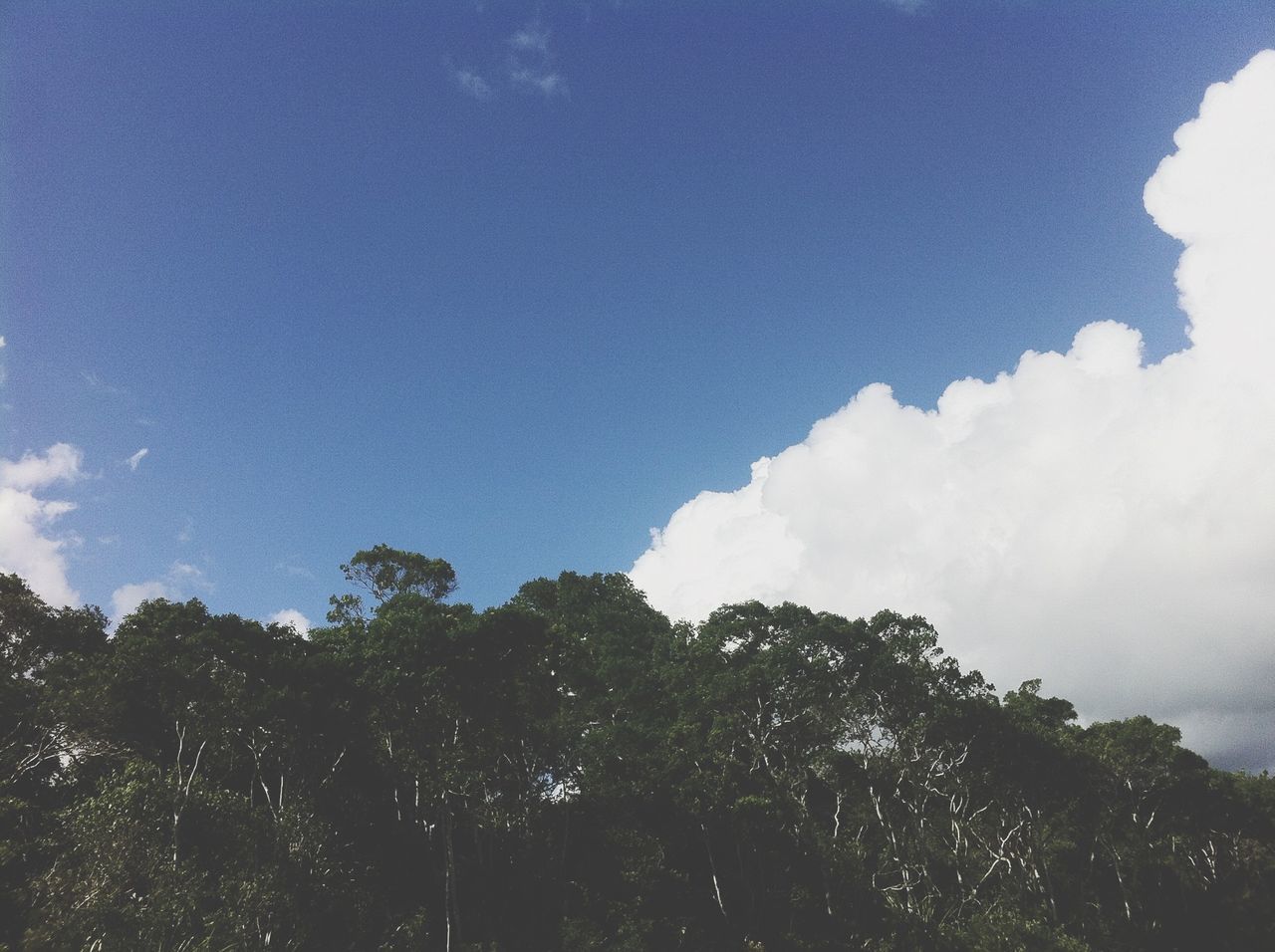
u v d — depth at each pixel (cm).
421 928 3130
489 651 3316
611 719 4991
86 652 3584
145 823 2573
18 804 2811
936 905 4519
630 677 5184
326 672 3177
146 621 3284
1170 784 5056
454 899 3269
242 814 2895
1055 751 4766
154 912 2350
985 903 4556
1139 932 4722
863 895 4294
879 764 4841
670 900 4016
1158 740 5078
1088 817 5000
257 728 3123
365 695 3219
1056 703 5872
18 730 3119
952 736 4641
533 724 3866
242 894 2594
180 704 3042
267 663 3167
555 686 3744
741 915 4191
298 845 2948
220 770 3388
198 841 2773
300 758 3284
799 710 4800
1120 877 4856
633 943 3488
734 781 4384
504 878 3856
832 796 5097
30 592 3525
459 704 3284
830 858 4312
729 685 4828
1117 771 4997
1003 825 4897
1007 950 3919
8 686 3127
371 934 3108
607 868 4047
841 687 4850
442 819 3422
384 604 3716
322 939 2856
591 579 6291
